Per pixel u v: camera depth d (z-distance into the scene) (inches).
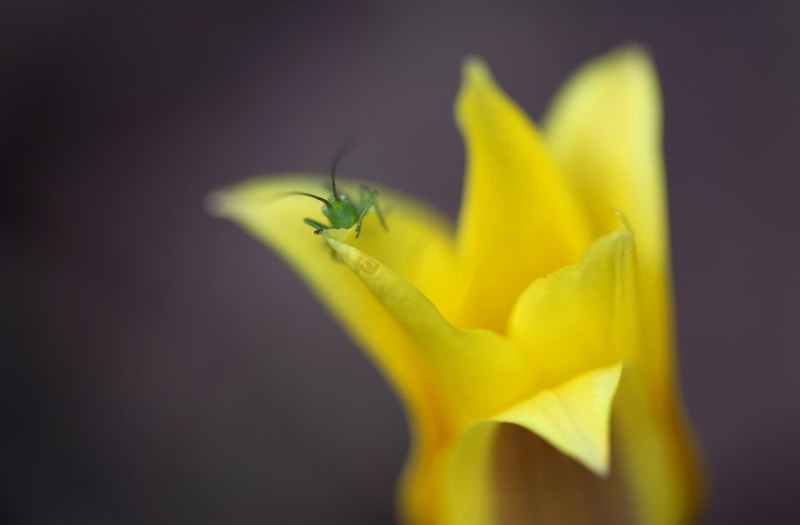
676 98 12.8
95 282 12.5
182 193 13.0
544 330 7.9
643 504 8.3
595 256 7.7
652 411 8.2
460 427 8.2
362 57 13.3
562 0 13.3
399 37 13.3
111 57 13.6
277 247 8.4
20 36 13.6
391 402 11.8
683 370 11.8
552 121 8.5
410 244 8.1
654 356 8.2
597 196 8.4
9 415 11.5
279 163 12.9
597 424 7.5
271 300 12.4
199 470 11.5
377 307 8.3
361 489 11.5
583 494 8.3
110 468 11.5
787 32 12.8
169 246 12.8
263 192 8.5
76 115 13.4
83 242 12.8
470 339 7.8
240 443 11.6
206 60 13.5
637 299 7.9
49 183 13.1
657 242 8.2
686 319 12.0
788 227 12.1
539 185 8.1
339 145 12.9
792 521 11.3
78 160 13.2
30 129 13.3
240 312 12.4
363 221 8.0
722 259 12.1
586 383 7.7
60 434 11.5
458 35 13.2
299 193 8.3
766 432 11.6
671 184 12.4
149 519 11.4
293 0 13.6
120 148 13.3
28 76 13.5
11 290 12.2
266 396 11.9
